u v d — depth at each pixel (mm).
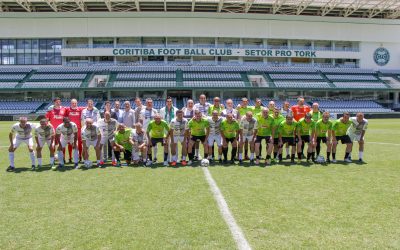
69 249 4180
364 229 4781
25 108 38125
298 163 9875
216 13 43562
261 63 45562
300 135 10117
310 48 45969
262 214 5375
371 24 46688
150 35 43406
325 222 5039
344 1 40906
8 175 8352
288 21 44969
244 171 8688
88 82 40781
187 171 8727
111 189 6922
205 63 44719
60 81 41094
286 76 44094
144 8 43406
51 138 9539
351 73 46125
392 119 35906
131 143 9633
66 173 8570
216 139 10055
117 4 41219
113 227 4863
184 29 43562
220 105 11172
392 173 8445
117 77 42031
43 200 6172
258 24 44438
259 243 4324
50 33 43125
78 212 5508
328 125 9992
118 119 10922
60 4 41219
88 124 9438
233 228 4793
